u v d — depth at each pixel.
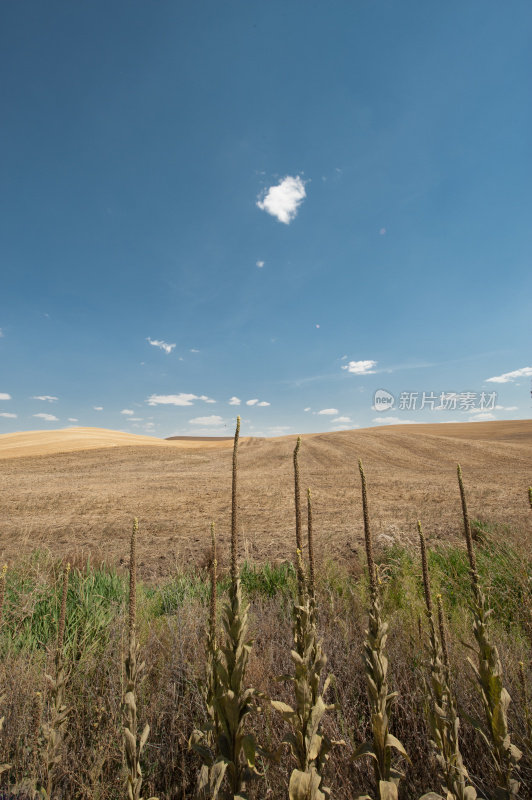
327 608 4.20
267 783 2.08
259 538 11.81
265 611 4.67
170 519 15.90
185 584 6.12
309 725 1.55
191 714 2.66
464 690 2.64
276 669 3.07
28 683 2.86
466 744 2.40
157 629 4.03
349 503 18.69
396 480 27.28
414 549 6.93
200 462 43.22
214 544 2.42
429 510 15.31
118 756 2.36
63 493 22.92
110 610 4.43
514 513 12.39
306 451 48.94
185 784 2.22
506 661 2.86
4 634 3.98
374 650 1.79
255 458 45.31
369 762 2.24
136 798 1.79
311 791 1.49
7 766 2.08
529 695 2.35
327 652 3.19
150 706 2.75
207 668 2.32
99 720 2.54
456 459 40.22
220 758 1.62
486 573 5.40
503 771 1.81
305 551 9.38
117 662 3.13
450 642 3.17
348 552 9.08
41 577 5.21
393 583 5.20
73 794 2.19
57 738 2.08
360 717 2.65
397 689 2.70
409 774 2.23
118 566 9.12
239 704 1.65
